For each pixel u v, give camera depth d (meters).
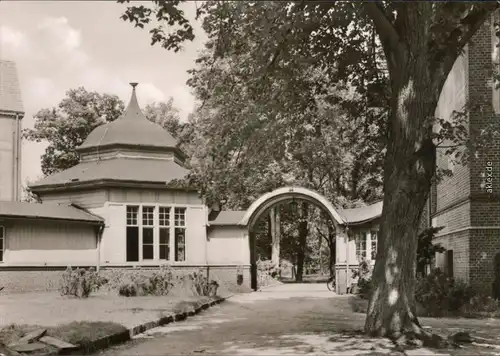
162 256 32.44
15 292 26.77
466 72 23.19
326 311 22.05
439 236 29.39
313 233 62.69
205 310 22.52
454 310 20.78
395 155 14.55
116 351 12.49
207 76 19.30
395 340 13.77
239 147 19.75
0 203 27.38
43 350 11.30
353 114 18.38
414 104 14.21
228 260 34.00
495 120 18.20
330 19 14.25
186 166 26.36
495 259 22.11
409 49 14.02
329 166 42.25
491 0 13.22
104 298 24.42
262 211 35.12
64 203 31.91
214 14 13.44
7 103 36.31
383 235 14.65
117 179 30.69
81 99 48.94
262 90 17.72
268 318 19.50
